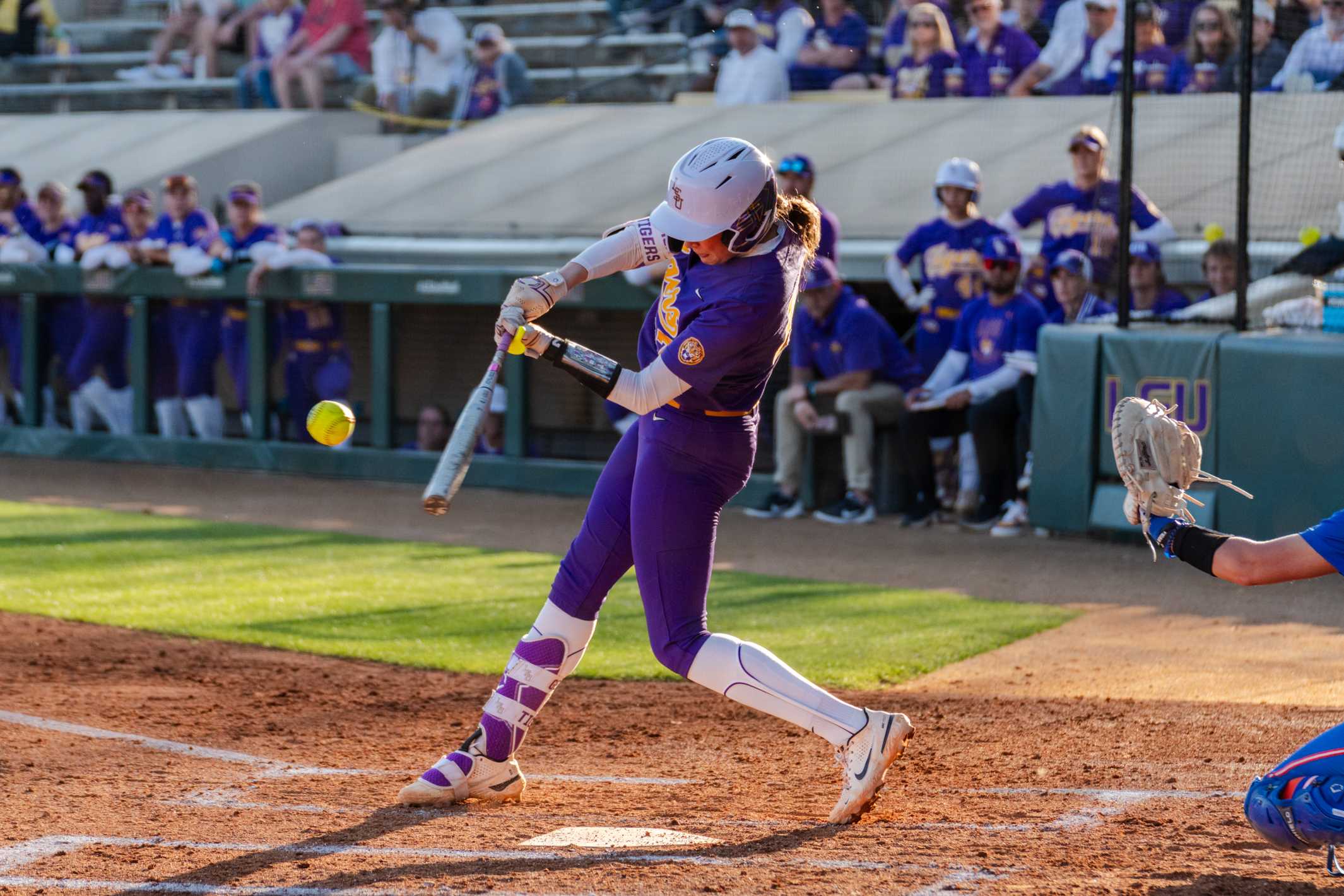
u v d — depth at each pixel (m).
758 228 11.84
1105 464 31.62
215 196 57.62
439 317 40.72
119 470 44.19
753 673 12.65
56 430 47.03
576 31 61.72
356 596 26.41
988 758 15.86
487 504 38.03
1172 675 20.55
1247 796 10.69
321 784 14.91
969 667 21.23
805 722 12.73
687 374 11.90
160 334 44.97
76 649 22.09
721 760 16.28
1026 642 22.94
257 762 16.00
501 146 52.91
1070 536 33.03
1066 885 10.75
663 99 56.16
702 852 11.91
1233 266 32.56
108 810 13.55
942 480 35.78
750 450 12.75
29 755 16.02
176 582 27.55
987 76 45.84
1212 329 31.47
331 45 61.84
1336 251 32.56
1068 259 33.84
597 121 53.50
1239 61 31.52
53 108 71.12
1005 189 40.16
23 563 29.33
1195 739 16.64
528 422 39.97
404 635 23.36
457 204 47.88
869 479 35.38
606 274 13.24
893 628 23.77
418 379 41.34
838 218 40.50
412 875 11.30
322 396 42.75
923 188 41.41
